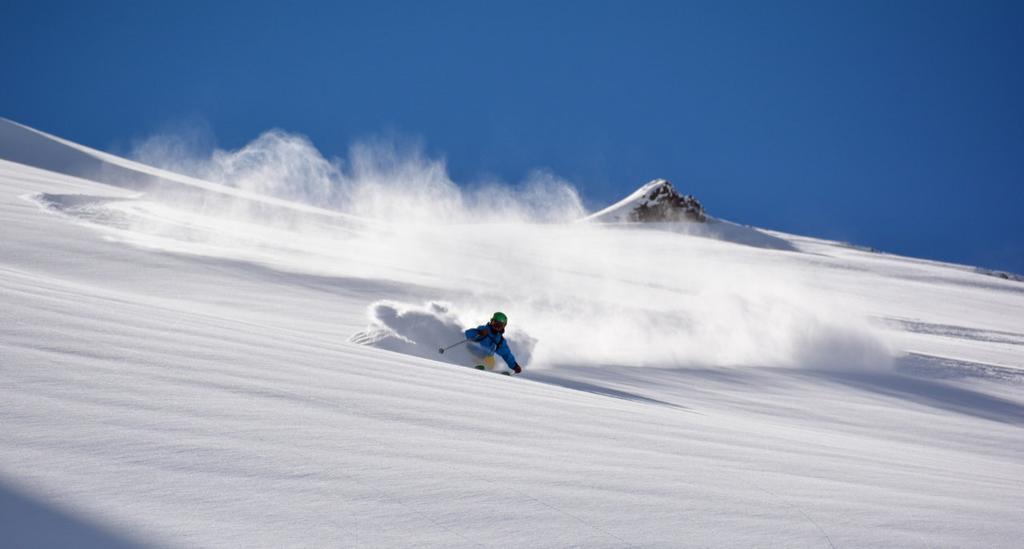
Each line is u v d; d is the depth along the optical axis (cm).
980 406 1097
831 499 233
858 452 410
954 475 370
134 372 260
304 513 155
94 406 208
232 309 916
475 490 187
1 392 207
